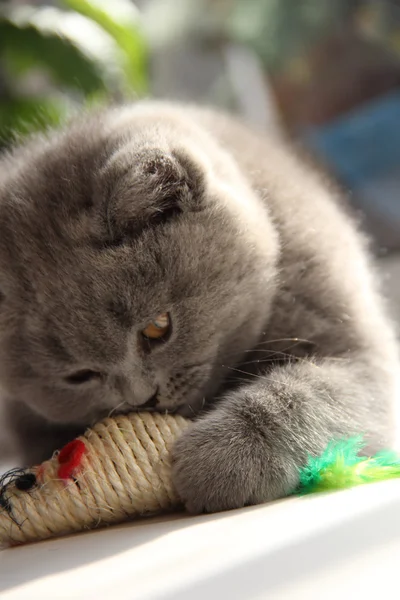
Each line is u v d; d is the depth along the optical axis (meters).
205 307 0.53
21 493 0.49
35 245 0.53
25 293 0.54
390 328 0.61
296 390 0.51
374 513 0.43
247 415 0.50
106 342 0.52
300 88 1.05
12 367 0.55
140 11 1.09
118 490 0.49
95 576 0.42
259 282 0.54
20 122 0.75
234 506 0.49
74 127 0.60
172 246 0.52
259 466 0.49
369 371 0.54
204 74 1.05
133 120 0.56
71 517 0.49
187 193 0.52
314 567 0.40
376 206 1.00
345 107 1.05
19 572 0.45
